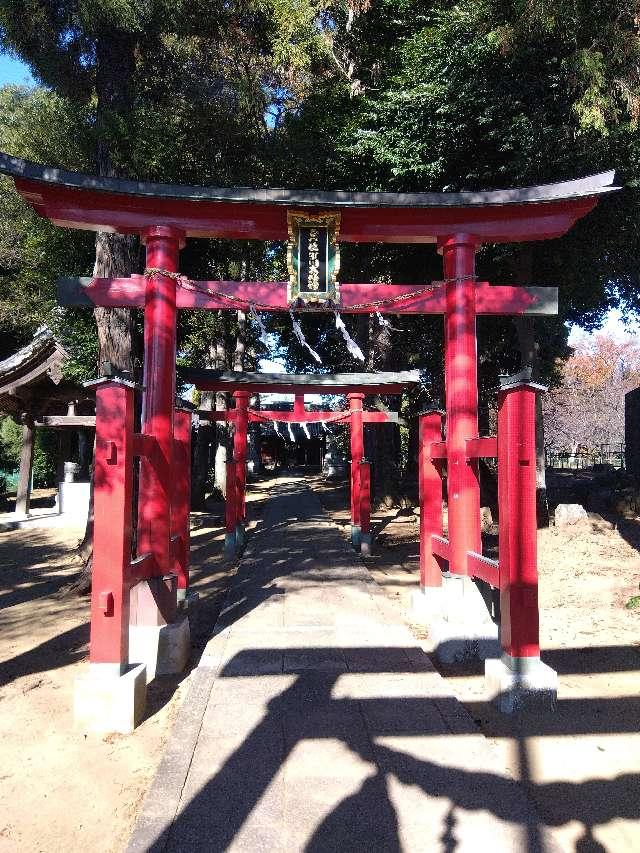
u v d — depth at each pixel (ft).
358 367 67.46
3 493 80.02
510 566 14.12
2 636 21.08
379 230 20.83
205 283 20.63
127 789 11.05
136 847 8.82
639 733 12.80
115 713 13.28
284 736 12.19
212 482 82.28
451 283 20.25
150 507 17.89
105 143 31.09
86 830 9.90
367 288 21.49
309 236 20.39
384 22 47.91
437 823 9.34
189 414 21.29
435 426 21.50
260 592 25.17
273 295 21.17
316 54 45.55
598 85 29.25
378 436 63.57
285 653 17.22
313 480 120.98
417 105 38.32
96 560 13.88
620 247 39.91
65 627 21.98
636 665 16.76
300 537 42.39
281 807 9.78
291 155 38.50
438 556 21.15
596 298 46.26
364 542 36.70
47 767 11.84
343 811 9.66
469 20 35.06
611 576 26.48
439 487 21.45
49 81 32.86
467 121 36.63
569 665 16.92
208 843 8.91
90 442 72.90
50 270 43.91
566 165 33.47
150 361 19.16
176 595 18.06
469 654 17.12
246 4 34.45
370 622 20.40
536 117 33.19
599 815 10.01
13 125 46.47
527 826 9.28
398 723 12.74
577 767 11.48
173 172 33.76
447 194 19.67
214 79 36.35
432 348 58.70
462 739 12.03
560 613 22.12
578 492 50.80
